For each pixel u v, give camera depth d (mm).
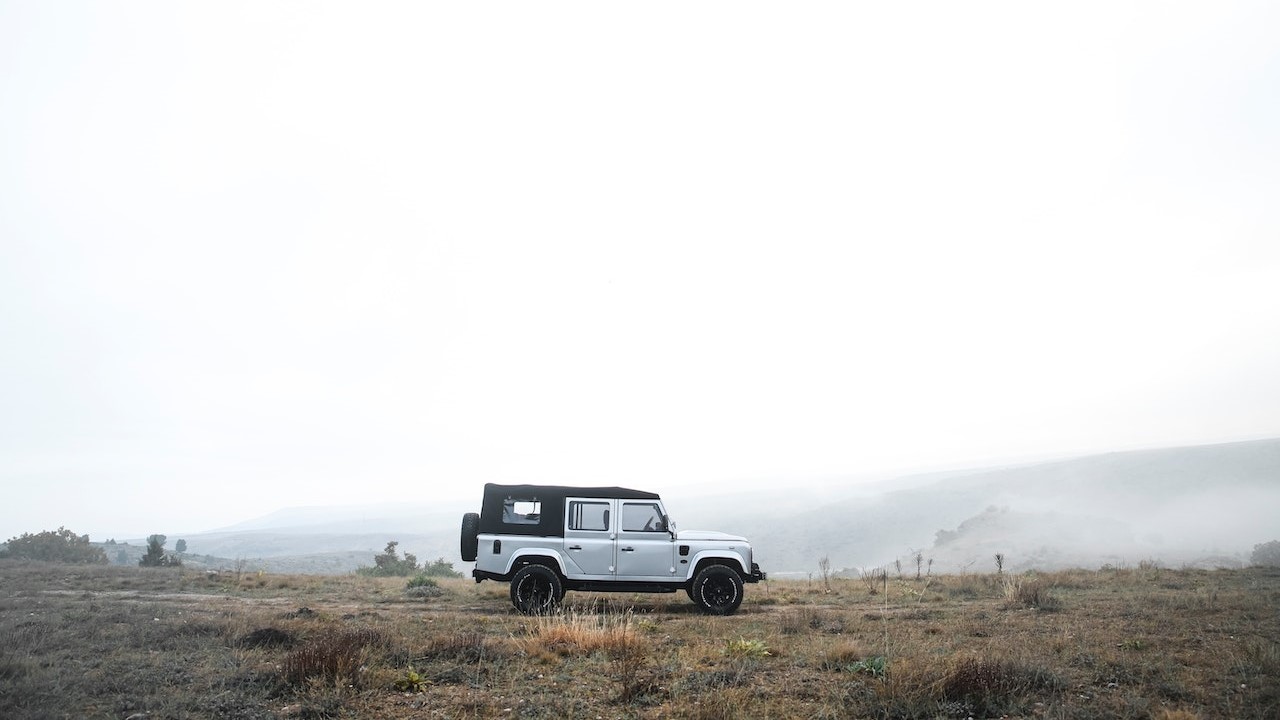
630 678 7504
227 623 10914
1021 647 9469
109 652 9203
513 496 14250
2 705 6641
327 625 11078
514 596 13523
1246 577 19391
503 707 6934
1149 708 6746
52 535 45062
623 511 14219
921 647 9383
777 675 8148
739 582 13797
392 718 6570
